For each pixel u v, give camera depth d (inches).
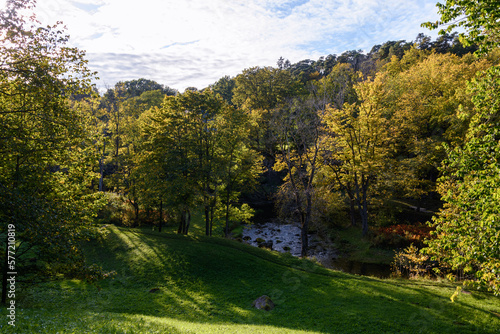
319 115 1374.3
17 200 482.0
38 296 679.7
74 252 580.1
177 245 1087.6
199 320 631.2
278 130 1419.8
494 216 418.0
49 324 391.5
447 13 451.5
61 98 609.6
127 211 1647.4
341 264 1257.4
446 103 1494.8
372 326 601.6
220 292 802.8
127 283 856.3
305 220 1291.8
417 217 1509.6
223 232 1750.7
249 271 931.3
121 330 406.6
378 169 1380.4
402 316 641.6
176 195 1183.6
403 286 839.7
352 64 3656.5
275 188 2370.8
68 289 777.6
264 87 3255.4
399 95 1956.2
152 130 1332.4
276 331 527.8
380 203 1547.7
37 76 539.8
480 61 1750.7
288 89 3292.3
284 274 921.5
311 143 1418.6
